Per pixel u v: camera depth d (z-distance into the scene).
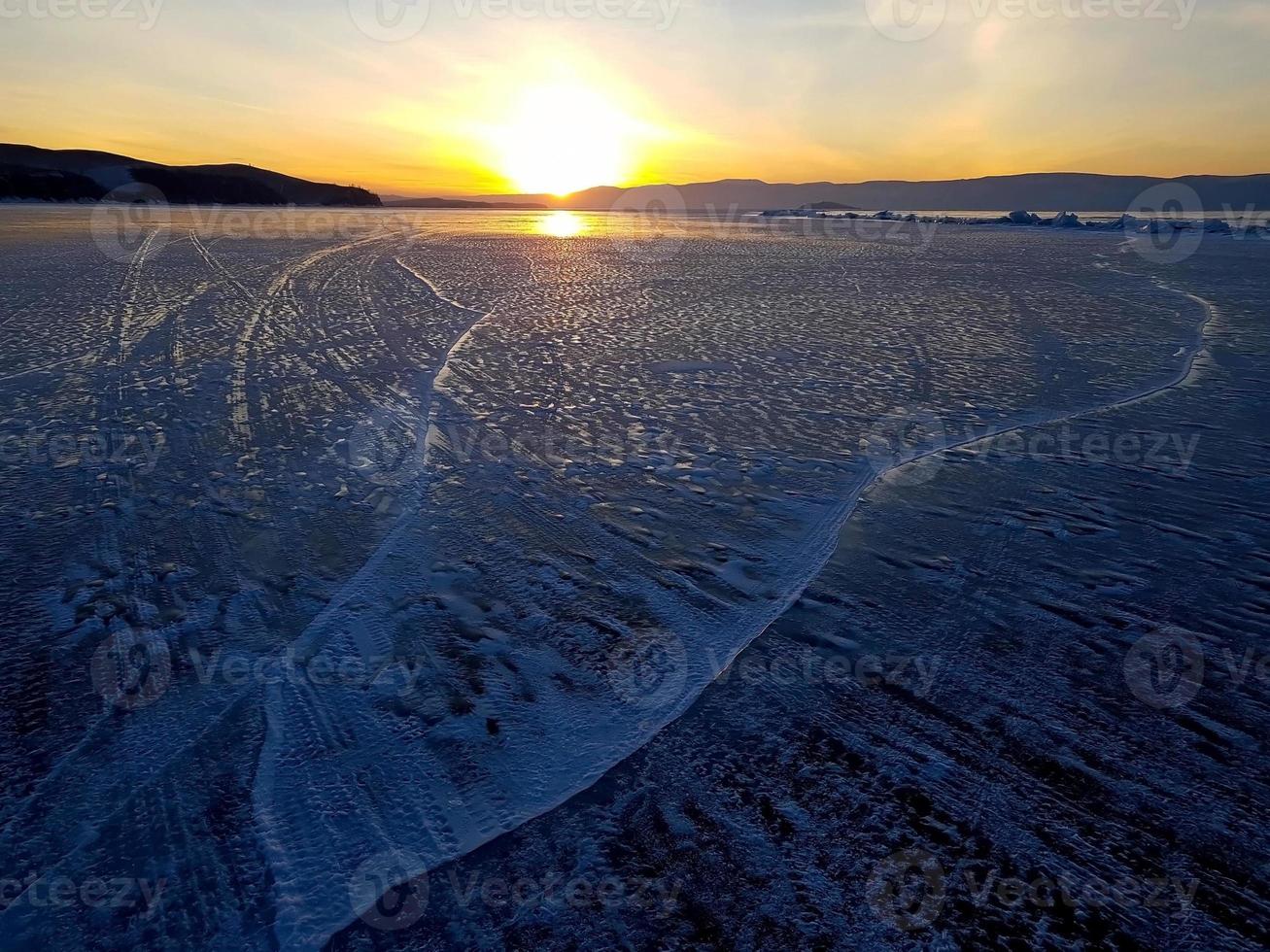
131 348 9.91
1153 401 8.23
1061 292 16.50
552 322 12.33
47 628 3.97
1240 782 3.07
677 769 3.11
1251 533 5.23
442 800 2.94
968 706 3.51
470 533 5.10
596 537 5.08
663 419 7.46
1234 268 21.45
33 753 3.12
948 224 52.09
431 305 13.66
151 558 4.71
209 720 3.33
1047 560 4.87
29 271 17.25
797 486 5.94
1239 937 2.43
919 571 4.71
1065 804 2.95
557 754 3.19
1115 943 2.41
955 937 2.42
